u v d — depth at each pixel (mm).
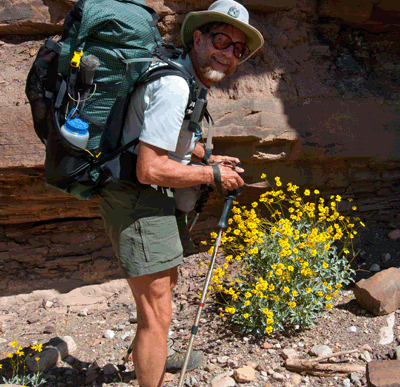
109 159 2049
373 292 3025
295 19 4055
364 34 4359
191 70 2250
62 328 3395
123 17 1924
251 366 2668
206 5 3766
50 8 3701
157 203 2125
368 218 4148
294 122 3729
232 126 3623
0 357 3031
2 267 3945
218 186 2193
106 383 2697
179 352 2840
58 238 4098
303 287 3139
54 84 1997
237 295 3176
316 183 3957
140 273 2105
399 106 4027
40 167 3533
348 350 2711
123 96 1999
